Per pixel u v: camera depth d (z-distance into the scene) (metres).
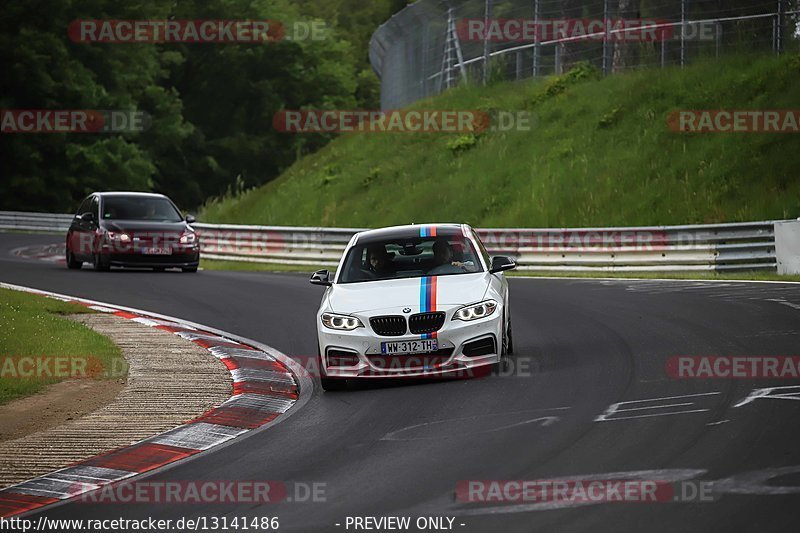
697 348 32.47
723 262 60.97
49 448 23.98
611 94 98.50
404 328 29.67
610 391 26.70
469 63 114.94
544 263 68.38
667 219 78.12
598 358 31.80
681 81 94.19
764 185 76.62
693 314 40.53
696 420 22.75
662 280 56.16
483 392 27.81
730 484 17.75
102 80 166.38
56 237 110.75
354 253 33.41
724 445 20.45
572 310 44.00
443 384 29.52
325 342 30.00
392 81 133.75
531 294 51.47
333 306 30.52
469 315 29.86
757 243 60.03
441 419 24.91
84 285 59.19
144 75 175.25
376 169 106.62
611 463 19.70
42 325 40.97
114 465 22.42
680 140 86.50
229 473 21.12
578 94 102.00
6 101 152.75
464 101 110.19
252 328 42.91
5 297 50.19
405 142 110.50
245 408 27.98
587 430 22.55
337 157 116.00
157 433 25.23
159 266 67.56
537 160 94.31
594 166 88.69
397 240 33.56
